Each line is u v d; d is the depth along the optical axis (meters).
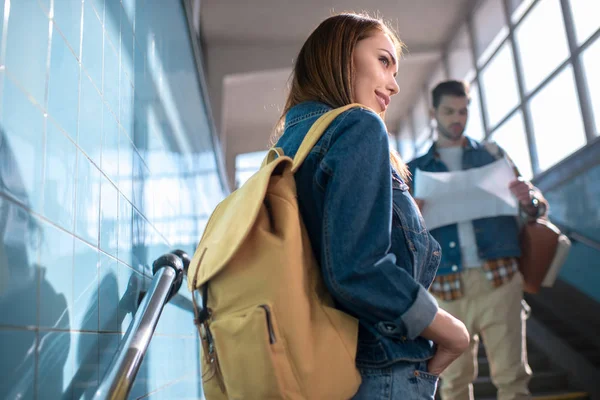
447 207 2.30
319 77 1.07
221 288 0.87
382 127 0.91
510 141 7.16
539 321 4.51
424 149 10.29
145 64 1.49
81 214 0.90
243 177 11.23
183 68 2.18
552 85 6.07
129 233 1.23
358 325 0.87
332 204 0.84
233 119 10.71
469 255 2.28
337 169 0.85
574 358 3.91
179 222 1.96
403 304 0.82
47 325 0.74
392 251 0.92
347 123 0.90
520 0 6.94
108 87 1.11
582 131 5.44
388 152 0.90
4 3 0.66
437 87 2.54
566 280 5.31
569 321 4.54
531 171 6.52
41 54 0.77
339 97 1.05
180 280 1.26
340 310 0.86
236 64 8.85
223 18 8.26
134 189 1.29
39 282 0.72
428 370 0.90
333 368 0.81
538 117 6.42
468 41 8.52
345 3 7.98
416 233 0.94
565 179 5.48
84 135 0.94
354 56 1.08
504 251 2.27
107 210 1.05
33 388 0.69
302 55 1.12
